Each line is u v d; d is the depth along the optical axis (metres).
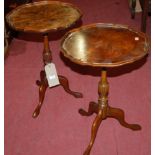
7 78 2.75
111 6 4.22
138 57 1.54
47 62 2.16
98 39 1.76
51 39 3.35
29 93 2.52
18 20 1.97
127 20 3.71
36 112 2.23
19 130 2.11
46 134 2.06
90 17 3.88
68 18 1.96
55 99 2.42
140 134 2.01
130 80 2.61
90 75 2.72
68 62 2.93
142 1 3.20
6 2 3.07
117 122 2.13
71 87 2.56
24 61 3.03
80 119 2.18
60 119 2.20
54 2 2.23
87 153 1.84
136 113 2.20
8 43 3.26
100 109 1.92
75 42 1.73
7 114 2.27
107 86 1.86
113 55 1.57
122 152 1.88
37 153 1.90
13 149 1.94
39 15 2.03
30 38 3.48
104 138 2.00
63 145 1.96
